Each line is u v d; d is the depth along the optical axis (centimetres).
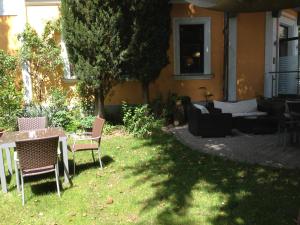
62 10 662
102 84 696
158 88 834
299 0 618
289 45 955
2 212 347
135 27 659
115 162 493
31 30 744
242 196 358
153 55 691
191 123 671
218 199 353
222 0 605
